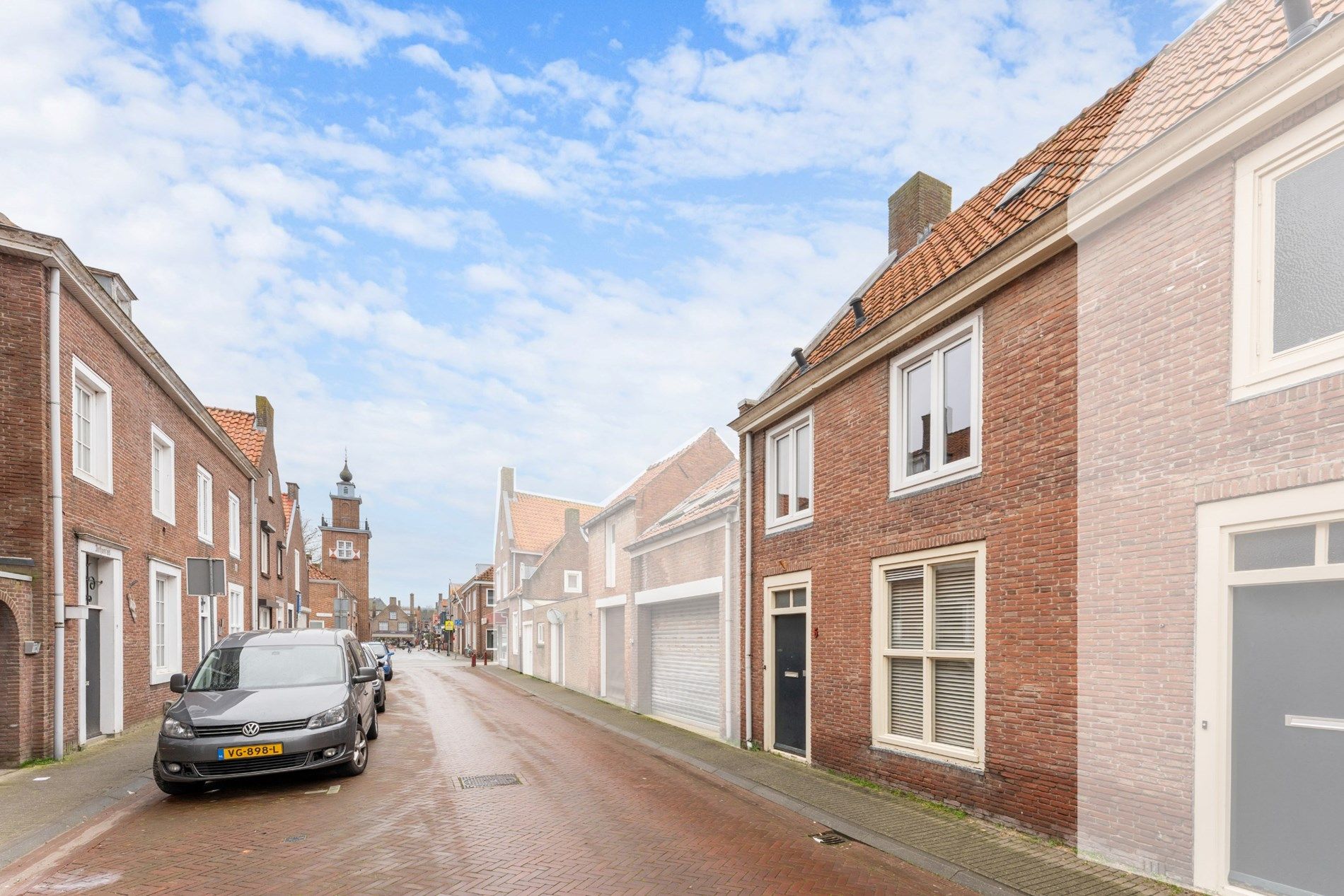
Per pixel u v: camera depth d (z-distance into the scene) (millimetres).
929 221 12438
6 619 8828
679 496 19234
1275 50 5086
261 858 5617
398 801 7367
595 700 19109
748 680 11328
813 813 7059
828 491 9523
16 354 9320
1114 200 5582
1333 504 4191
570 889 5023
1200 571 4902
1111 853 5406
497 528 41031
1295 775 4402
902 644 8125
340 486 71062
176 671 14273
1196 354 5035
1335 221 4363
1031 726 6207
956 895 5043
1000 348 6812
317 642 9422
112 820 6711
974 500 7000
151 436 13141
